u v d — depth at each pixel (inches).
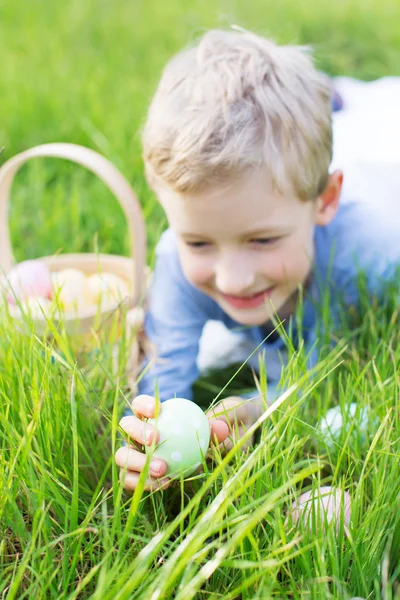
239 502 20.4
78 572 20.2
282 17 71.7
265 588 17.1
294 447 21.2
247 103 26.4
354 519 19.6
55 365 23.8
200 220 25.9
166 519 22.0
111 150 44.3
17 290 30.3
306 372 19.7
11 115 49.6
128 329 30.2
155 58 60.9
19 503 21.8
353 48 65.2
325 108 28.4
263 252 26.6
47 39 68.2
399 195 34.9
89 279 32.5
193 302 31.1
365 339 29.5
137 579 17.0
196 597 19.5
